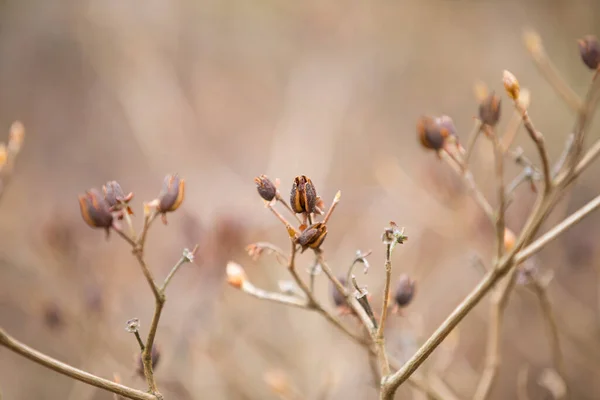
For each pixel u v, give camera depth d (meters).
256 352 0.73
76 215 0.89
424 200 0.81
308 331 0.71
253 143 1.37
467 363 0.75
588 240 0.70
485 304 0.82
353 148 1.21
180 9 1.50
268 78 1.51
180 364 0.68
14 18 1.47
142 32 1.39
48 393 0.81
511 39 1.39
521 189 0.75
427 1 1.53
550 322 0.52
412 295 0.48
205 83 1.49
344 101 1.23
